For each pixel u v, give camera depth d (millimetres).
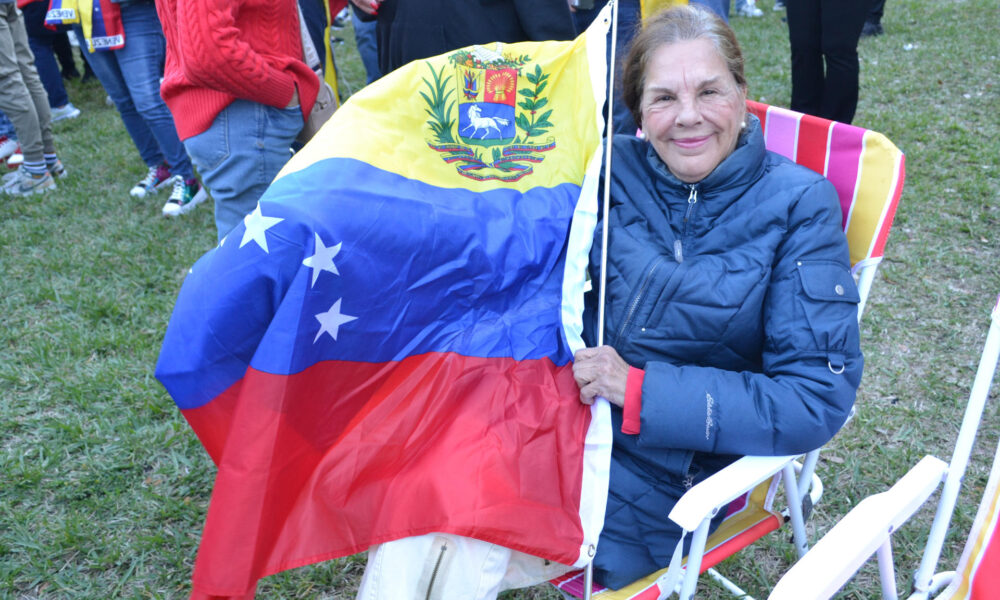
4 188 5609
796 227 1793
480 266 1828
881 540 1455
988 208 4285
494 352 1809
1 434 3105
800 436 1641
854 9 4320
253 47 2756
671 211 1927
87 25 4695
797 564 1368
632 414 1710
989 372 1497
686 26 1822
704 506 1481
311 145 1776
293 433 1586
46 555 2541
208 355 1562
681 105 1787
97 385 3328
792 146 1999
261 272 1550
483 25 3014
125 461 2930
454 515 1521
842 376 1670
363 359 1699
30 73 5512
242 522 1512
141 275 4262
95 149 6508
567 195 1981
